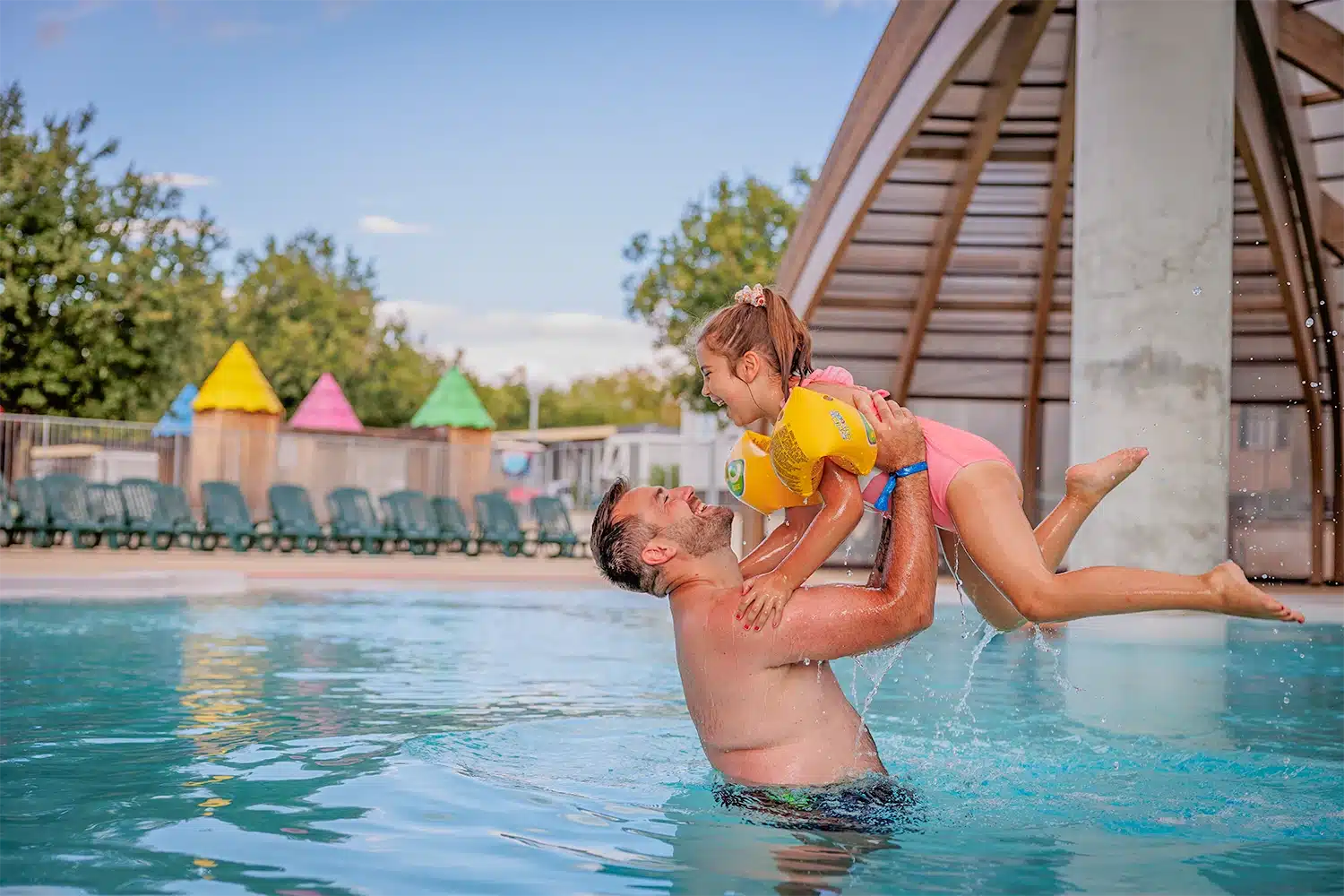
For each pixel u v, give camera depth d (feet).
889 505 10.66
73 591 33.78
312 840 8.81
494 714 15.48
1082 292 30.58
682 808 9.98
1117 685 19.67
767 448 11.33
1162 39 29.55
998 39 35.68
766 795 10.27
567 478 104.12
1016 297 48.93
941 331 50.83
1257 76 35.73
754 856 8.60
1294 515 50.01
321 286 149.69
